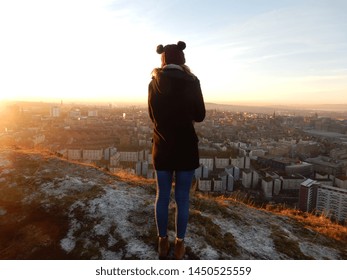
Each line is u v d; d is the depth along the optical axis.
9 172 5.68
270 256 3.99
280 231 4.90
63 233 3.97
